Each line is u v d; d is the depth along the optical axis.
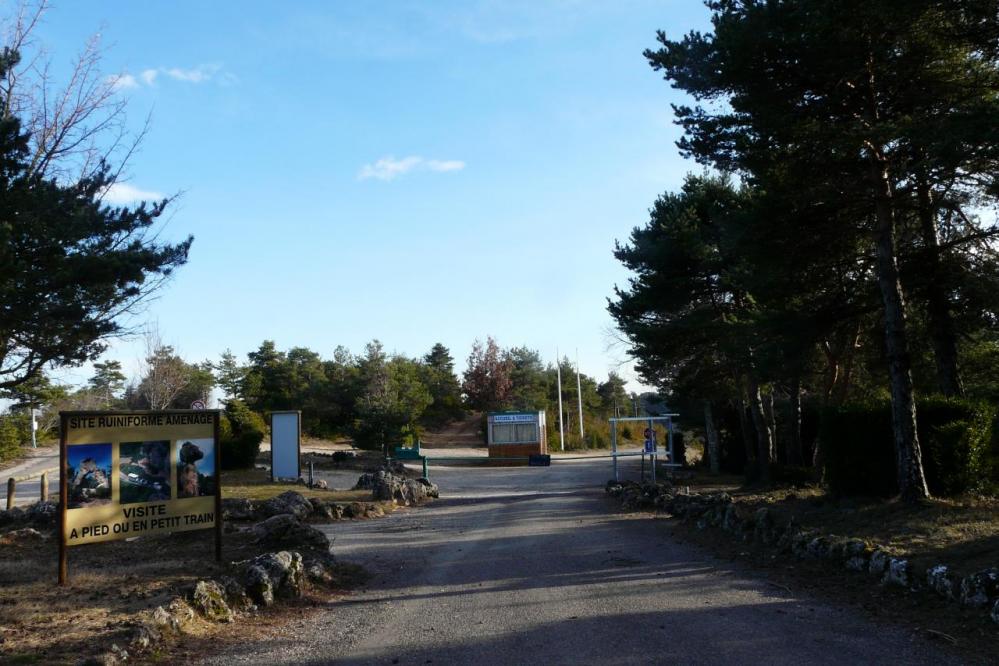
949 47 12.73
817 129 13.19
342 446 65.31
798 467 22.83
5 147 11.16
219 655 6.88
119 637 6.84
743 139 14.11
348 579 10.71
